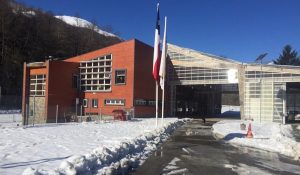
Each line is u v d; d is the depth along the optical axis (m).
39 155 12.73
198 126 38.56
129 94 52.59
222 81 56.59
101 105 54.91
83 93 56.59
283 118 50.84
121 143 15.61
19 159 11.70
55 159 11.97
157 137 23.17
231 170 13.10
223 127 34.94
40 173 8.74
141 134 22.95
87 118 47.97
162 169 12.80
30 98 53.28
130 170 12.39
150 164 13.72
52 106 51.31
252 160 15.60
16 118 51.56
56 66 53.06
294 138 29.95
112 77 54.41
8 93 78.25
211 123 44.66
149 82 56.75
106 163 11.97
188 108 70.81
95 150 13.06
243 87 54.12
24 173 8.61
